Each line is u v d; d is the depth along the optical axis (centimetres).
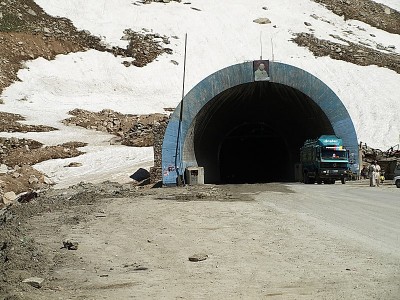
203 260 1066
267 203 2006
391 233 1296
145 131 5528
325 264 980
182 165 3250
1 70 7381
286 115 3859
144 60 8500
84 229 1516
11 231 1551
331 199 2170
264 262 1023
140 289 876
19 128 5578
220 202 2066
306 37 9838
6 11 8869
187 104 3238
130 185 3325
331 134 3425
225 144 4250
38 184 3666
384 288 802
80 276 999
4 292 888
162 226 1517
